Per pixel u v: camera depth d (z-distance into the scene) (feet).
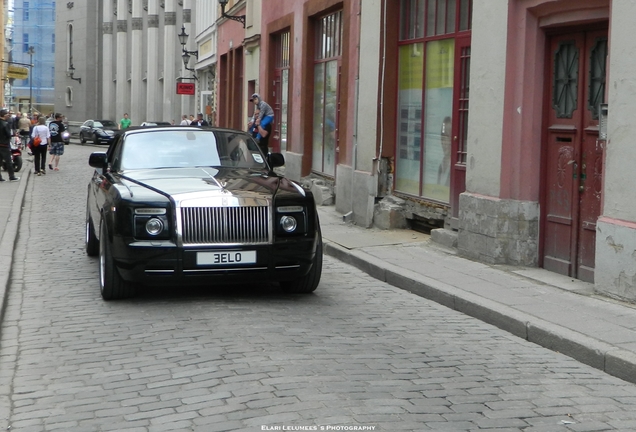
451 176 40.88
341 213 53.01
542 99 34.12
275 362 21.21
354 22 50.55
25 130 126.93
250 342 23.24
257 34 82.89
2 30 187.32
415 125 45.06
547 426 17.17
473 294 29.32
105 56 209.05
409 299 30.91
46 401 18.92
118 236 27.53
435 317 27.89
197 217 27.37
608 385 20.57
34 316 27.27
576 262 32.40
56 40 238.68
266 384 19.34
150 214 27.27
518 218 34.58
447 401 18.60
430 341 24.40
